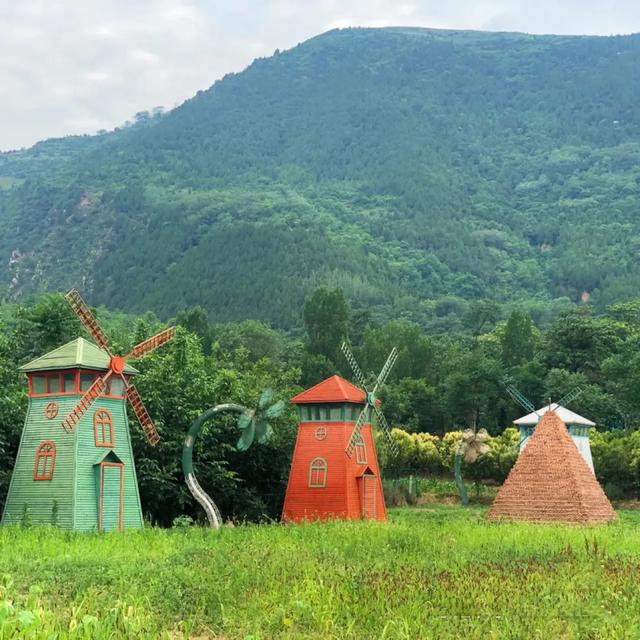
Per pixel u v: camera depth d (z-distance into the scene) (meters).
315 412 68.69
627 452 95.06
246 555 37.38
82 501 52.03
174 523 55.59
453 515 77.19
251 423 60.34
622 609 29.56
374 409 71.25
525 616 27.88
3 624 21.33
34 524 51.41
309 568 33.97
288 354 155.62
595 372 132.00
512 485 69.88
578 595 31.02
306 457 68.00
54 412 53.75
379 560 38.34
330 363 134.62
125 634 23.97
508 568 36.31
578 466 70.19
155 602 29.28
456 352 146.12
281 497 75.56
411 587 30.69
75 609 25.27
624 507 91.31
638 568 36.69
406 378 128.88
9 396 60.31
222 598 29.72
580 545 45.38
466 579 32.62
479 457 98.38
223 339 159.25
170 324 151.50
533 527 56.31
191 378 68.50
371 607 28.38
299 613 27.75
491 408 126.00
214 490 69.06
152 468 62.91
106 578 32.91
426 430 127.62
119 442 55.16
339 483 66.56
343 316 144.75
